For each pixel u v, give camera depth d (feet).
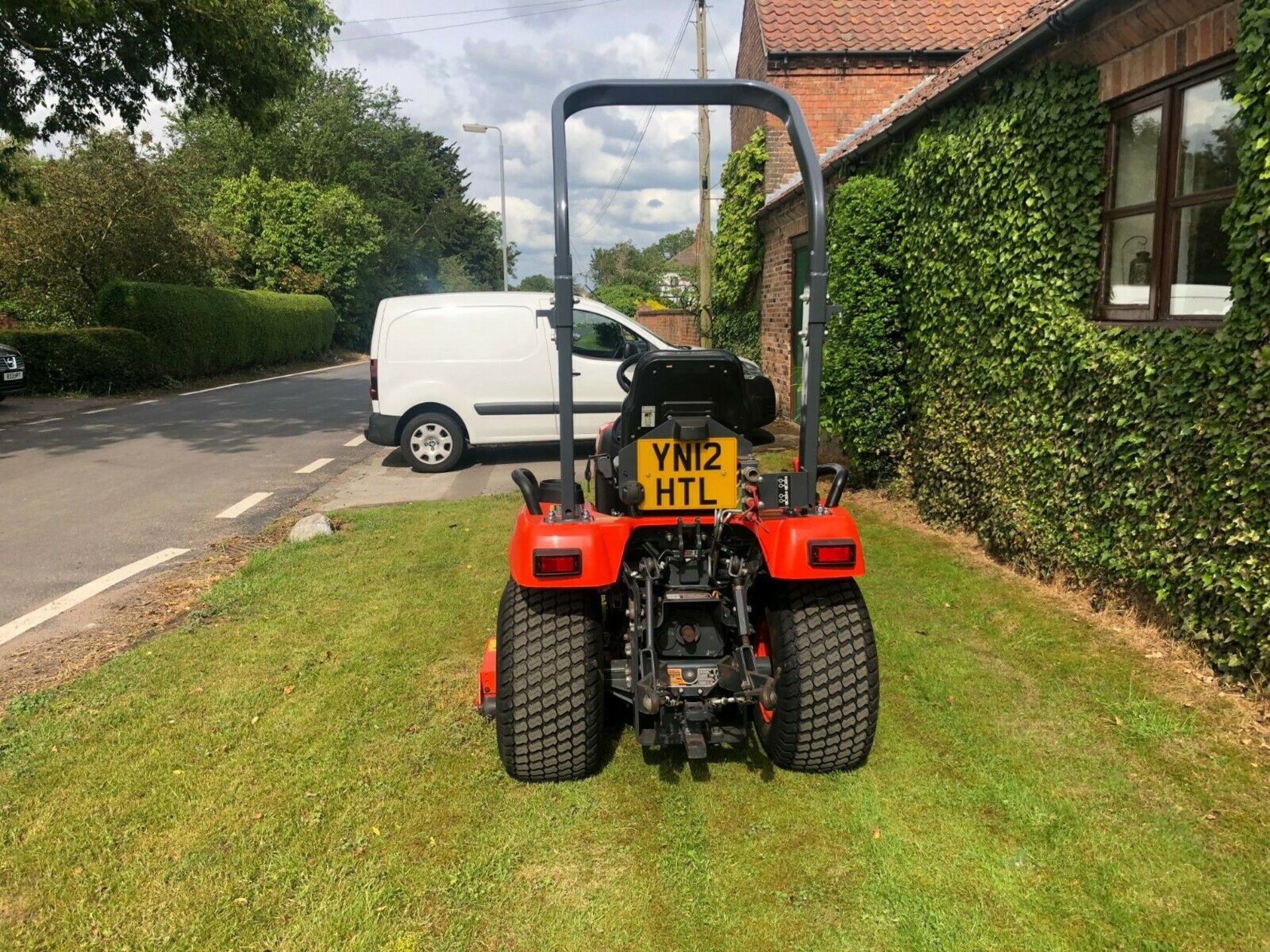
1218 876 8.72
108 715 12.28
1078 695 12.66
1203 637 12.89
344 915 8.21
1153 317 14.96
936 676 13.39
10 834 9.49
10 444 37.70
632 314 79.71
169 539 22.34
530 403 31.60
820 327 10.29
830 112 42.52
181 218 78.89
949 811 9.88
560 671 9.95
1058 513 16.52
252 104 46.83
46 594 18.10
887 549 19.90
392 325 31.17
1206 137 13.88
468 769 10.82
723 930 8.06
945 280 20.36
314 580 18.44
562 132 9.98
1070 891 8.53
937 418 21.27
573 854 9.15
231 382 73.36
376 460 34.14
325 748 11.32
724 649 10.38
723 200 48.83
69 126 45.80
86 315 72.79
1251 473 11.75
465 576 18.61
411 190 170.40
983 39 42.01
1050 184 16.62
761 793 10.29
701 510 10.21
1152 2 13.97
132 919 8.20
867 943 7.87
